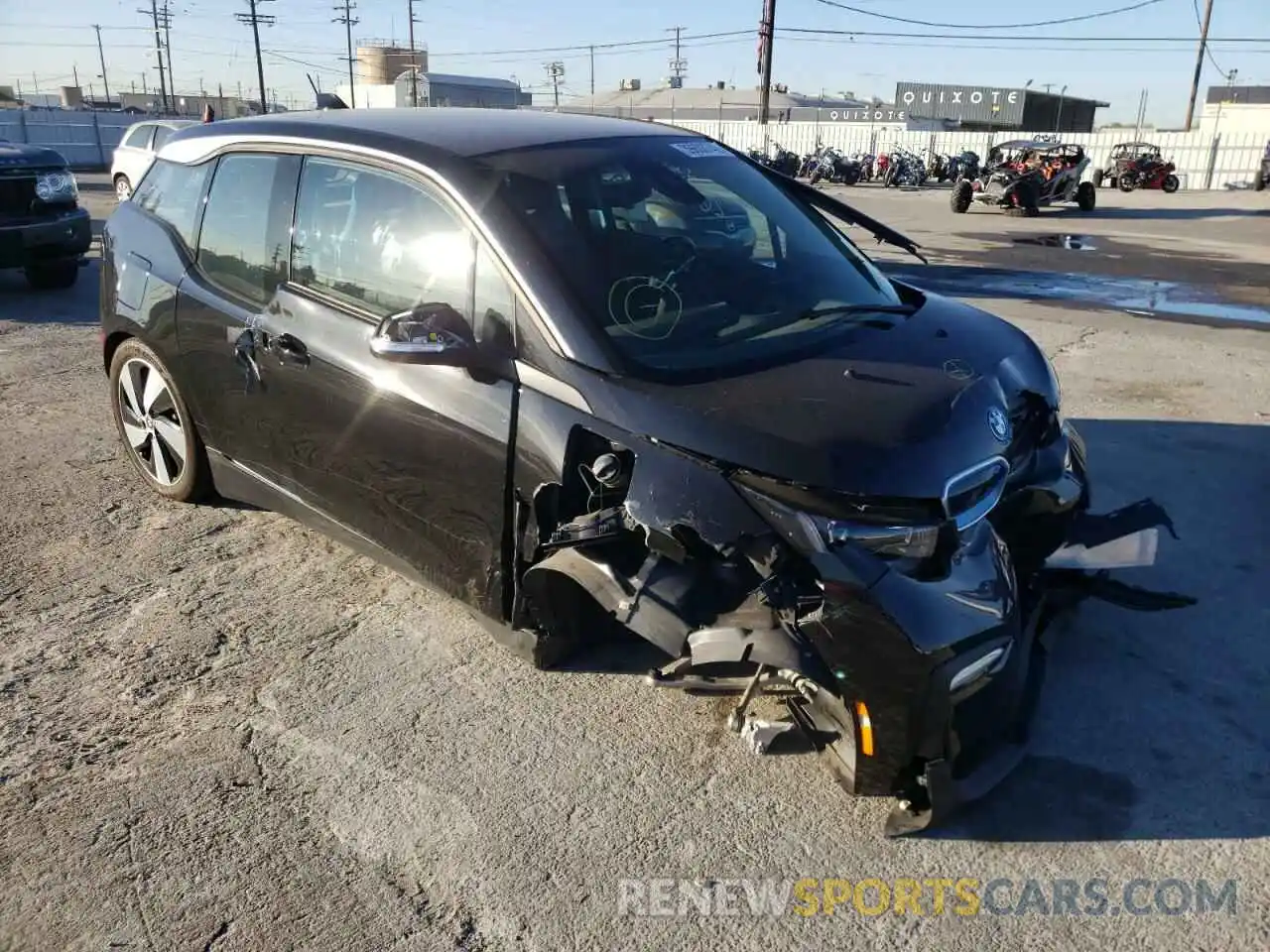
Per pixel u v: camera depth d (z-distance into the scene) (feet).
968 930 7.76
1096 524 11.18
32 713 10.42
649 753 9.78
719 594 8.89
